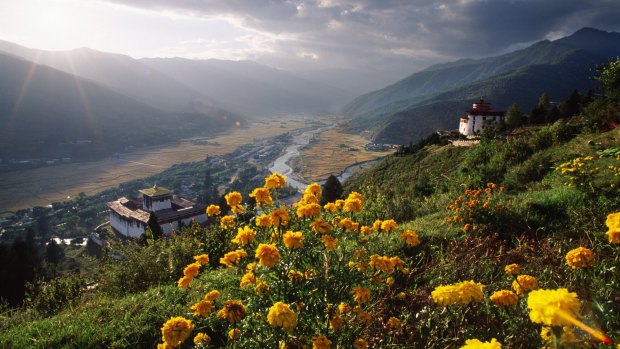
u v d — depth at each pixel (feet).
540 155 42.47
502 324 9.88
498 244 19.58
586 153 37.17
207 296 12.23
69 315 17.93
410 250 20.31
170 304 17.49
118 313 17.13
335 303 10.29
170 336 9.00
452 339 9.80
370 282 12.05
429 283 15.48
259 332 9.67
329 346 9.15
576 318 6.06
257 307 10.02
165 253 25.14
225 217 17.22
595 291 10.69
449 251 18.49
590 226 18.60
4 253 78.38
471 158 54.54
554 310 5.61
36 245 245.24
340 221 13.69
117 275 24.23
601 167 29.71
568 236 18.70
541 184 33.14
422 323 11.09
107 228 243.81
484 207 22.81
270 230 13.16
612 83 60.49
